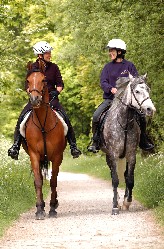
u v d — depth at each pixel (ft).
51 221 44.06
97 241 34.32
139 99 45.44
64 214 49.24
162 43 77.87
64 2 122.83
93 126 50.70
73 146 49.80
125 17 79.51
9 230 38.99
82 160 156.66
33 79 44.91
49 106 46.80
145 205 51.42
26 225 41.83
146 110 45.01
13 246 33.40
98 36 107.24
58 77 48.96
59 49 159.43
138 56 81.97
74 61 144.77
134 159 48.60
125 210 49.52
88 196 68.44
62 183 96.73
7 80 78.84
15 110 181.37
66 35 165.27
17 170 69.97
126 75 49.70
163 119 91.61
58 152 47.75
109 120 48.42
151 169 69.00
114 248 32.01
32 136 46.80
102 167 117.08
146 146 50.57
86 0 111.96
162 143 100.78
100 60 111.04
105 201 60.75
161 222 39.01
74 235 36.81
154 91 86.17
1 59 81.71
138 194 57.62
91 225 40.96
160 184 54.80
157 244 32.55
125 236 35.68
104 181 97.50
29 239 35.73
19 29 122.93
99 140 50.52
